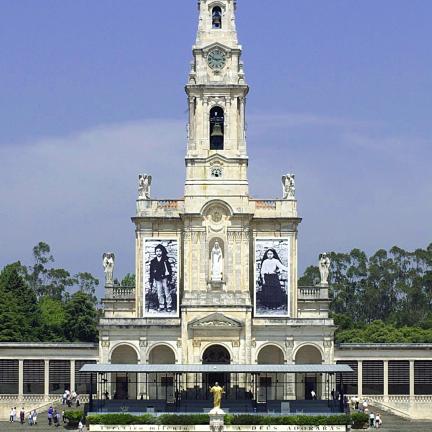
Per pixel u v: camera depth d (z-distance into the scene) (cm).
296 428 14212
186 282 16938
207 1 17488
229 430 14188
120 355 17088
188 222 17025
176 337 16875
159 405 15188
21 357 17562
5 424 15912
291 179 17262
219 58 17375
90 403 15100
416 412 17500
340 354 17600
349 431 14400
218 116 17350
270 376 16862
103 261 17312
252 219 17112
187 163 17125
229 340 16738
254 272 17025
